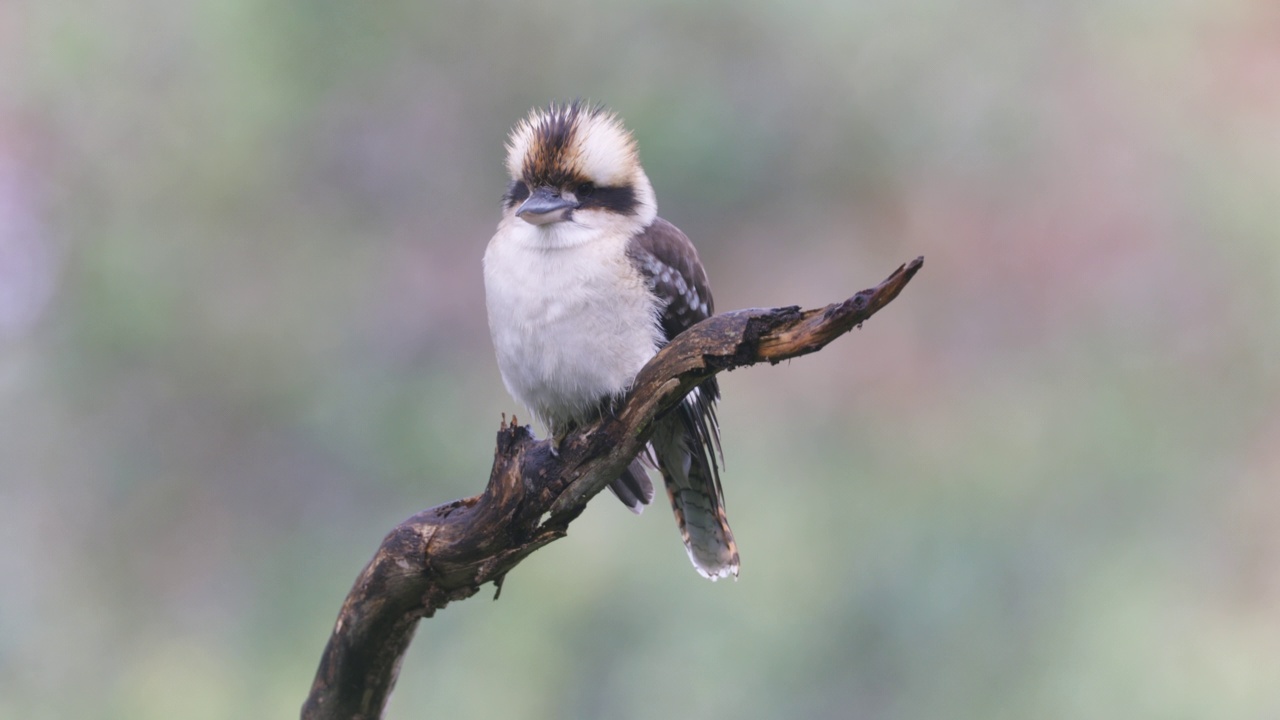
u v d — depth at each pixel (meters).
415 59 14.73
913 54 14.54
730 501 12.52
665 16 14.34
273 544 13.51
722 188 14.21
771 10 14.20
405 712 11.38
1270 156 14.21
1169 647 11.64
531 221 6.46
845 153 14.52
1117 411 13.48
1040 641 11.46
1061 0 14.74
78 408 13.63
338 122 14.55
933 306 14.46
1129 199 14.45
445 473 13.48
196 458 13.70
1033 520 12.32
